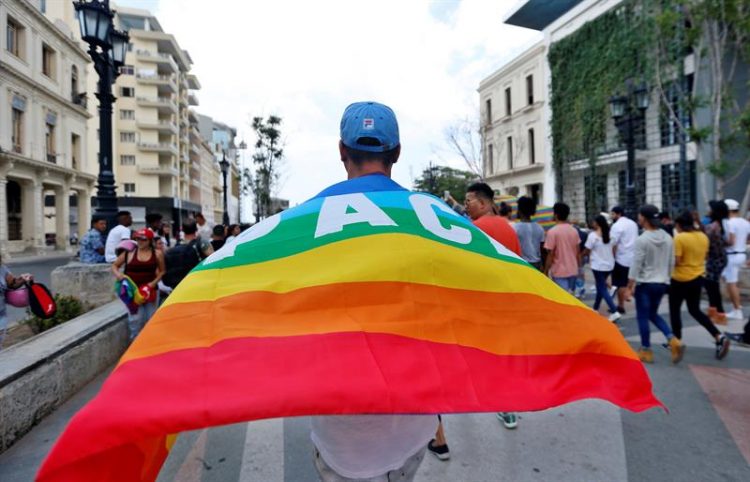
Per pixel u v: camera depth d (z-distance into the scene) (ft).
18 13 79.51
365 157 4.77
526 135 95.09
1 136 75.36
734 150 44.32
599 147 74.18
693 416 11.07
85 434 2.87
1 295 12.78
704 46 43.39
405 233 4.37
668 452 9.42
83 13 23.31
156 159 170.09
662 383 13.29
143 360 3.36
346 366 3.54
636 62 65.98
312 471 8.98
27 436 10.20
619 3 68.95
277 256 4.18
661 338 18.37
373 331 3.82
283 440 10.33
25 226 85.66
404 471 4.43
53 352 11.52
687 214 15.69
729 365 14.87
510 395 3.79
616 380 4.17
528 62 92.79
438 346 3.88
